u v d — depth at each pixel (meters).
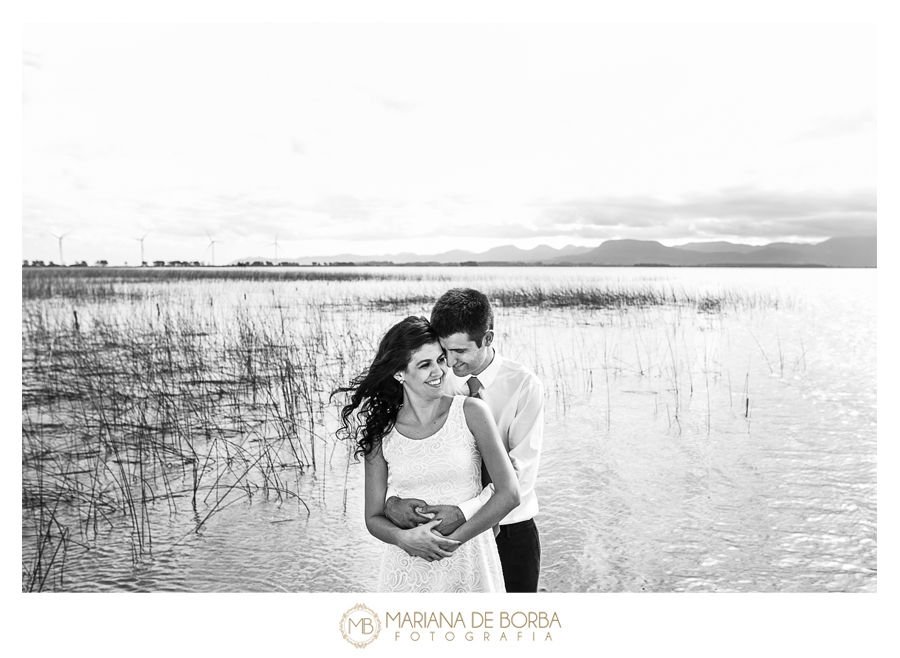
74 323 10.20
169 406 6.79
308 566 3.93
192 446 5.82
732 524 4.36
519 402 2.57
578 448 5.83
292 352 8.82
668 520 4.45
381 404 2.30
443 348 2.48
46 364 8.35
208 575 3.83
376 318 11.63
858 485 4.91
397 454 2.28
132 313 11.67
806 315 13.05
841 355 9.48
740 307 13.95
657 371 8.66
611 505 4.68
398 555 2.32
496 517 2.18
